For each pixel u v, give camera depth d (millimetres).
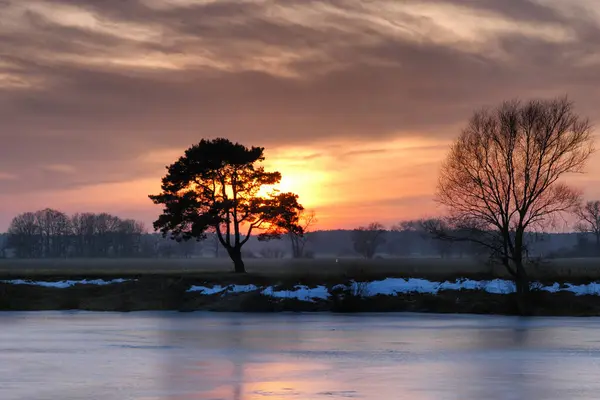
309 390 39250
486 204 80250
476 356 51156
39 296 88625
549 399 37094
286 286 87000
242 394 38375
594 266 115000
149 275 95250
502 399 37125
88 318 77188
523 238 82562
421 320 74188
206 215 101000
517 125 79562
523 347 55531
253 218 103688
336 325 70250
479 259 88250
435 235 83125
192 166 101938
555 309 78250
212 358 50688
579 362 48469
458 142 81062
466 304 81125
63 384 40938
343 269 93188
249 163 103312
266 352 53500
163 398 37344
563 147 79000
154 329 67500
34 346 56625
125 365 47906
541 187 79562
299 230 105375
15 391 39094
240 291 87312
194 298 87062
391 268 93375
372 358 50625
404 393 38500
